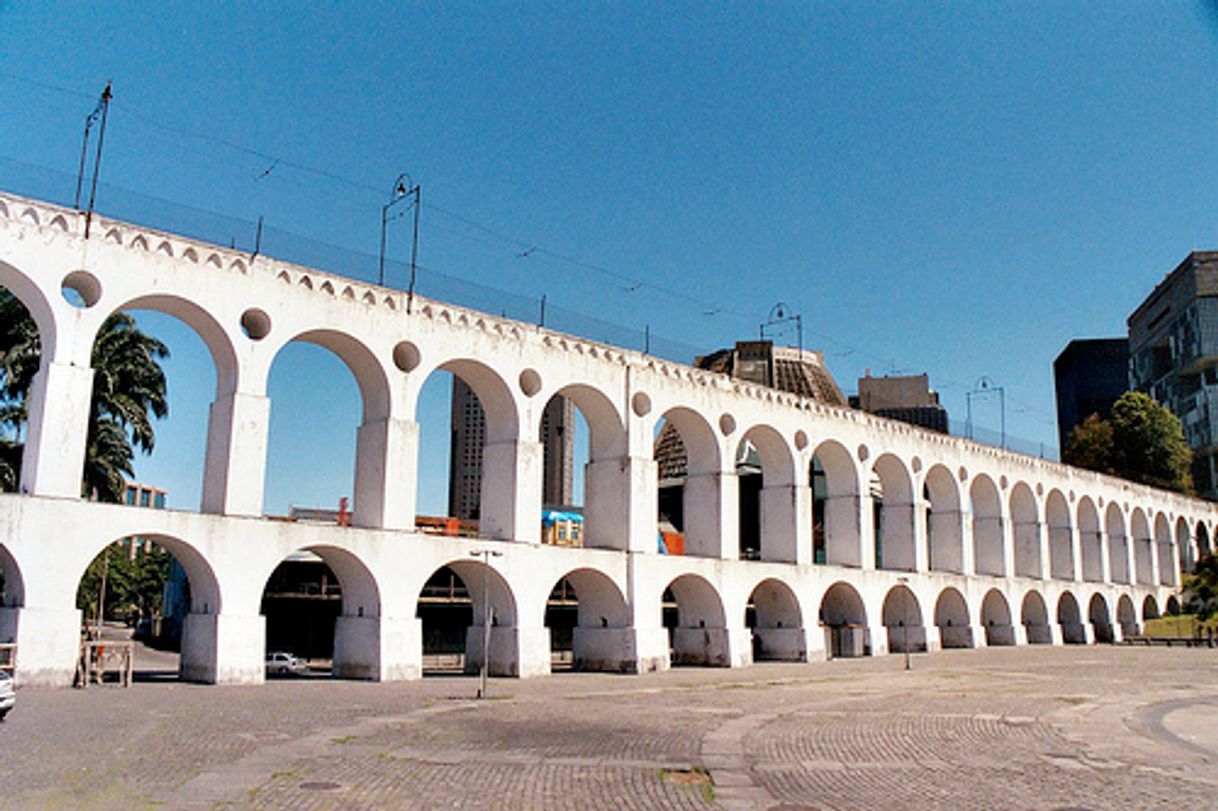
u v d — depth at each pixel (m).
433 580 51.97
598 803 14.13
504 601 36.97
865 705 27.72
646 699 28.97
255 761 16.59
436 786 14.98
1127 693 31.61
